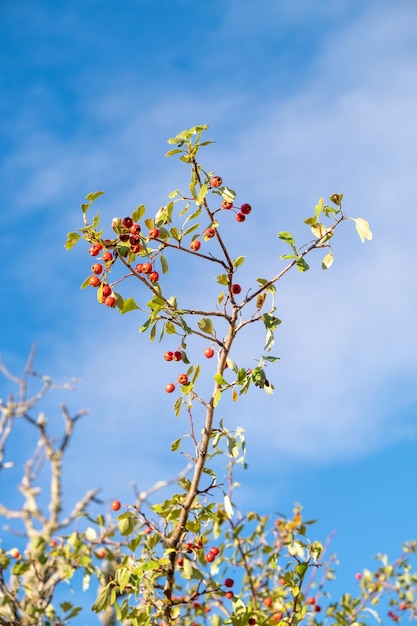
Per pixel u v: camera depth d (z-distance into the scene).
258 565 1.97
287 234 1.66
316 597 2.00
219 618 1.67
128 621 1.67
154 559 1.68
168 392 1.68
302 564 1.73
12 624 1.79
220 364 1.67
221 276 1.66
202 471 1.66
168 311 1.66
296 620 1.74
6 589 1.80
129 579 1.66
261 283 1.67
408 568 2.11
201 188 1.63
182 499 1.67
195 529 1.67
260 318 1.67
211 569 1.95
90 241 1.62
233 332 1.67
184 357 1.67
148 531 1.74
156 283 1.65
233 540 1.97
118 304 1.64
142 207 1.63
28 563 1.84
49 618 1.83
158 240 1.64
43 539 1.85
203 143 1.63
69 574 1.82
